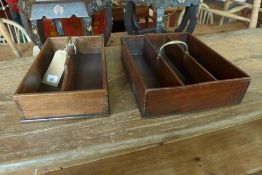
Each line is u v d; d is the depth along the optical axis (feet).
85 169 2.41
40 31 2.71
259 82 2.35
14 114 1.92
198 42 2.43
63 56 2.19
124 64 2.52
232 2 5.49
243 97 2.01
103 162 2.45
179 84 1.77
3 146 1.65
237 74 1.93
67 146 1.66
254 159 2.44
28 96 1.66
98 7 2.67
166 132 1.78
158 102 1.78
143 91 1.76
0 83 2.31
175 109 1.87
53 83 2.13
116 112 1.96
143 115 1.86
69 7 2.43
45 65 2.26
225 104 1.99
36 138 1.71
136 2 2.88
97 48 2.58
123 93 2.19
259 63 2.70
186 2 2.77
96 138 1.73
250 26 4.31
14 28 4.18
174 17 5.61
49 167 2.44
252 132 2.75
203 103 1.91
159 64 2.18
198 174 2.31
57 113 1.81
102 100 1.80
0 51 3.72
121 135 1.75
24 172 2.41
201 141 2.64
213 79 1.84
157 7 2.72
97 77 2.26
